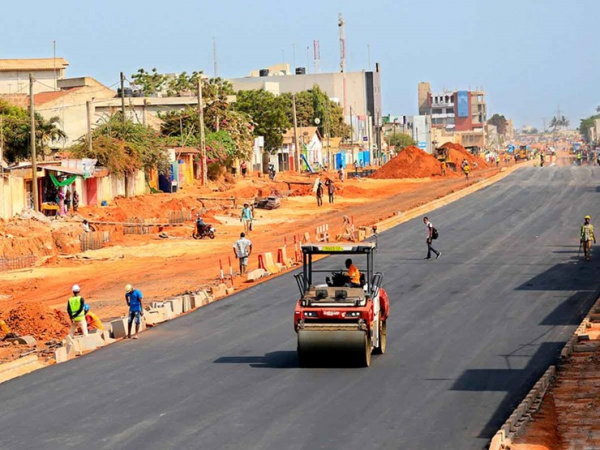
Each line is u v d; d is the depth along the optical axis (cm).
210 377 5366
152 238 13550
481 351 5956
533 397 4641
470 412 4466
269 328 6919
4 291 9600
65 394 5075
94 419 4509
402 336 6500
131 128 17938
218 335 6738
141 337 6806
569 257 10338
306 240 12169
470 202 17188
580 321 6912
